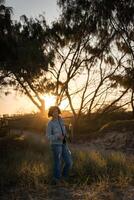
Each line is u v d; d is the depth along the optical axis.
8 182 10.59
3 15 18.02
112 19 32.53
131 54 33.03
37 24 30.22
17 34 20.56
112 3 31.70
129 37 32.84
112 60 33.34
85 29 33.38
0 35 17.98
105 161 12.99
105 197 9.05
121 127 24.92
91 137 26.02
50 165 12.21
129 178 10.89
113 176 11.28
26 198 9.14
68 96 33.75
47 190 9.84
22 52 18.91
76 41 33.69
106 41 33.62
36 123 34.03
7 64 19.33
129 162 13.71
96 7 32.25
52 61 30.39
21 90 31.69
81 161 13.02
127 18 31.78
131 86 33.44
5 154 14.95
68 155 11.11
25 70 21.11
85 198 9.04
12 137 20.56
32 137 19.52
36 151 16.48
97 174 11.38
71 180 11.04
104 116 34.81
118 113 35.22
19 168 11.61
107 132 25.42
